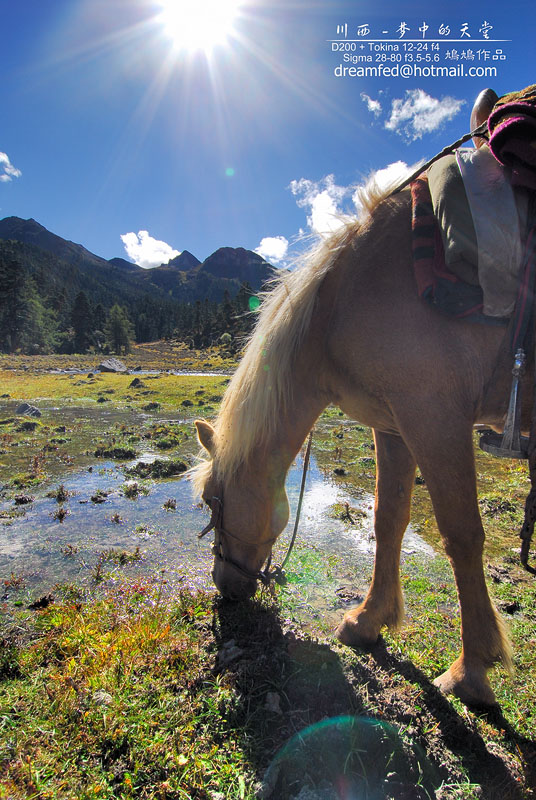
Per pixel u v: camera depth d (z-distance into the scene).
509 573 3.49
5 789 1.46
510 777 1.67
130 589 3.19
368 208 2.05
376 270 1.88
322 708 1.84
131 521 4.71
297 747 1.65
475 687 1.99
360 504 5.33
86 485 5.99
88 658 2.23
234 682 1.96
